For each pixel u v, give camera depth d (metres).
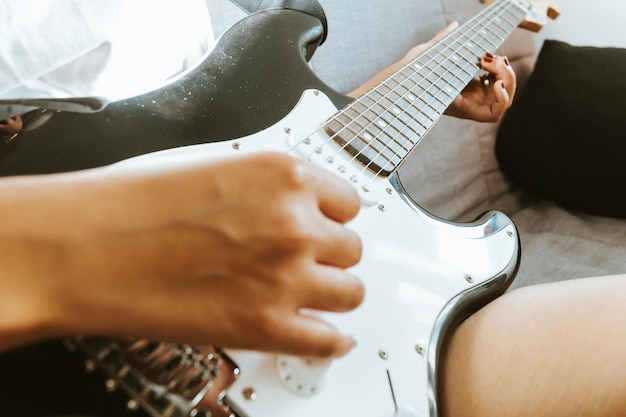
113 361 0.30
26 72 0.52
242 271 0.26
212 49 0.59
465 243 0.58
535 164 1.09
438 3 1.16
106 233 0.25
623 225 1.01
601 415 0.42
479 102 0.92
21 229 0.24
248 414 0.34
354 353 0.41
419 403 0.41
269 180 0.28
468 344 0.48
